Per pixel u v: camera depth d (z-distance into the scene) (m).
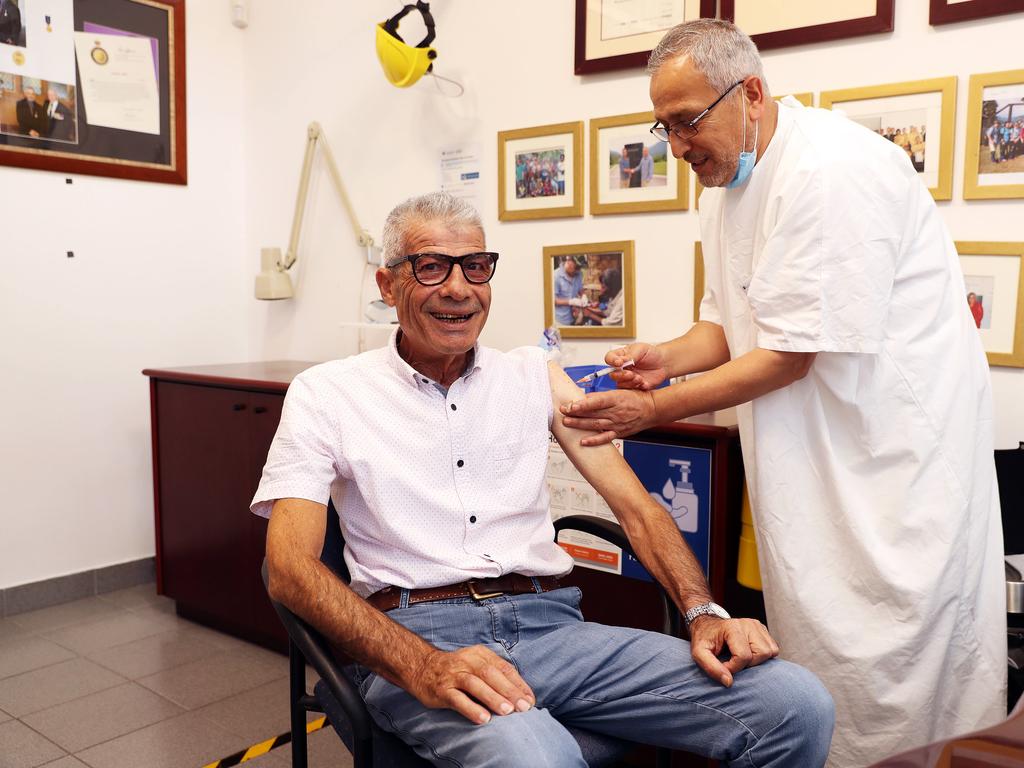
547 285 2.42
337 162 2.93
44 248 2.74
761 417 1.47
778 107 1.48
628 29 2.20
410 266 1.30
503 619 1.26
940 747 0.67
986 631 1.44
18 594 2.74
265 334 3.24
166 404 2.65
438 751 1.09
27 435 2.74
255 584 2.45
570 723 1.25
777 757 1.09
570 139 2.34
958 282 1.48
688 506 1.75
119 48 2.86
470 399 1.37
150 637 2.58
